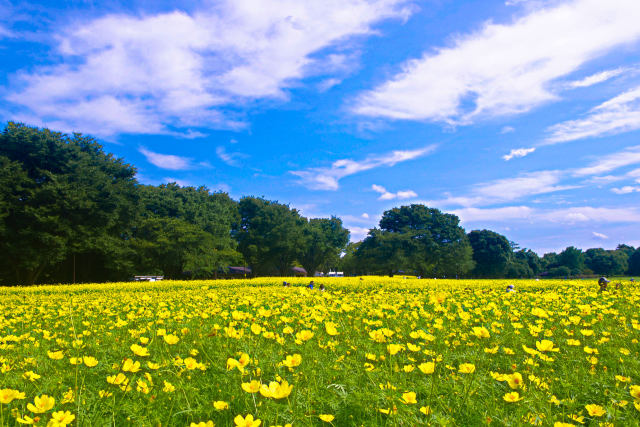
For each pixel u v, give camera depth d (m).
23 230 26.58
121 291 18.58
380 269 55.84
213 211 46.03
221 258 43.03
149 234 36.09
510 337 4.62
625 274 79.31
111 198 30.75
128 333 5.11
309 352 3.72
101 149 35.22
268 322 5.14
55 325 6.23
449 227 58.09
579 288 12.83
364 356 3.78
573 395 2.75
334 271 85.56
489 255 61.84
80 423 2.12
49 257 27.59
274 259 54.12
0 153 29.06
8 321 6.69
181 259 36.84
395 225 61.09
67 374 3.17
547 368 3.38
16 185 27.39
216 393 2.78
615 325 5.20
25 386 2.84
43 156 29.30
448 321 5.64
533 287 17.56
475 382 2.79
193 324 5.42
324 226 61.84
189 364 2.76
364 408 2.47
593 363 3.34
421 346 4.11
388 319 5.55
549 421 2.20
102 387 2.88
